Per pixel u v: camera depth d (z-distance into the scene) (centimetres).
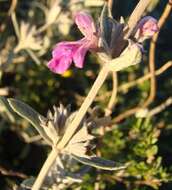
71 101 28
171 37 30
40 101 28
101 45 13
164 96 28
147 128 21
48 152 25
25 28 25
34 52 27
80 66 12
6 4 28
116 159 21
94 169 21
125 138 22
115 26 13
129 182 21
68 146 15
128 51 12
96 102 26
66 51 12
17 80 28
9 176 25
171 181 22
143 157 21
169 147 25
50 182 18
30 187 17
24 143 27
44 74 28
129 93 28
